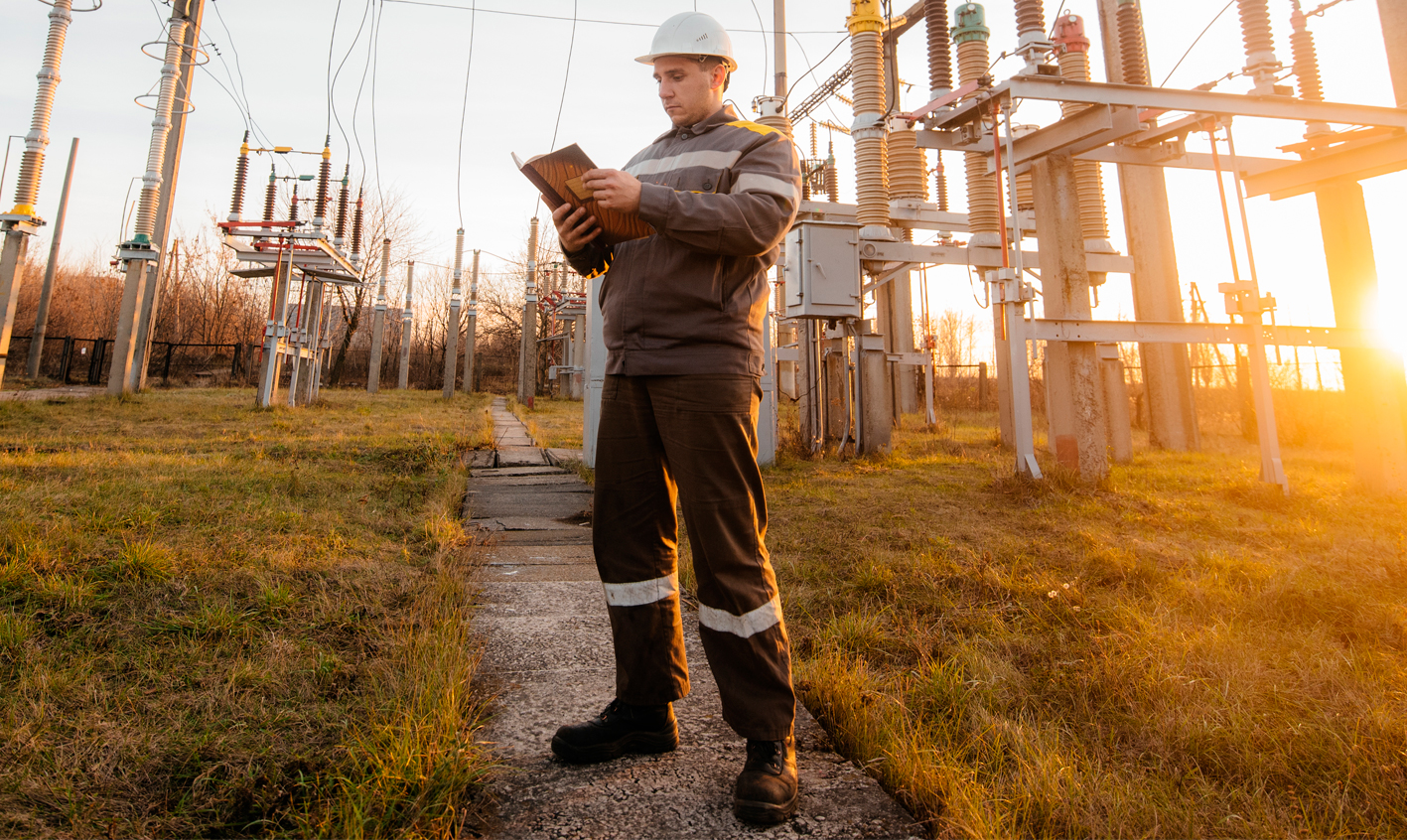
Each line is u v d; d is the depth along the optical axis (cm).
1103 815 144
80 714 169
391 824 131
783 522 450
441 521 413
